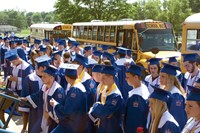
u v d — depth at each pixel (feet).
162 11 191.62
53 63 29.22
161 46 55.93
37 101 22.25
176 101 18.06
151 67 24.67
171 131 14.83
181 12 178.40
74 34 89.92
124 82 27.35
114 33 64.54
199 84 18.24
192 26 47.96
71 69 19.36
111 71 18.69
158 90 15.42
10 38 55.62
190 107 13.43
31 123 23.16
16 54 28.45
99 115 18.49
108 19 161.99
